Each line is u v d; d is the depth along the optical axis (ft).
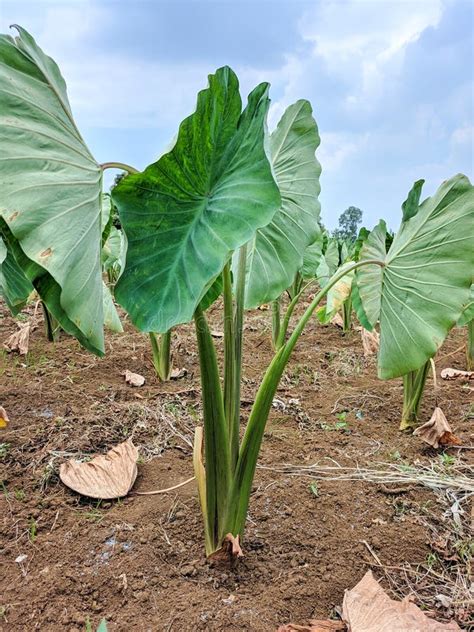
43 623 3.62
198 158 3.11
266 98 3.02
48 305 3.14
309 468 5.86
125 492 5.14
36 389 7.66
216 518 4.09
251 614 3.71
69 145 3.31
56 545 4.40
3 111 3.06
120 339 10.94
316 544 4.55
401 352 5.58
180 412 7.24
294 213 5.90
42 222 2.91
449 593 4.10
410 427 7.13
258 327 12.57
